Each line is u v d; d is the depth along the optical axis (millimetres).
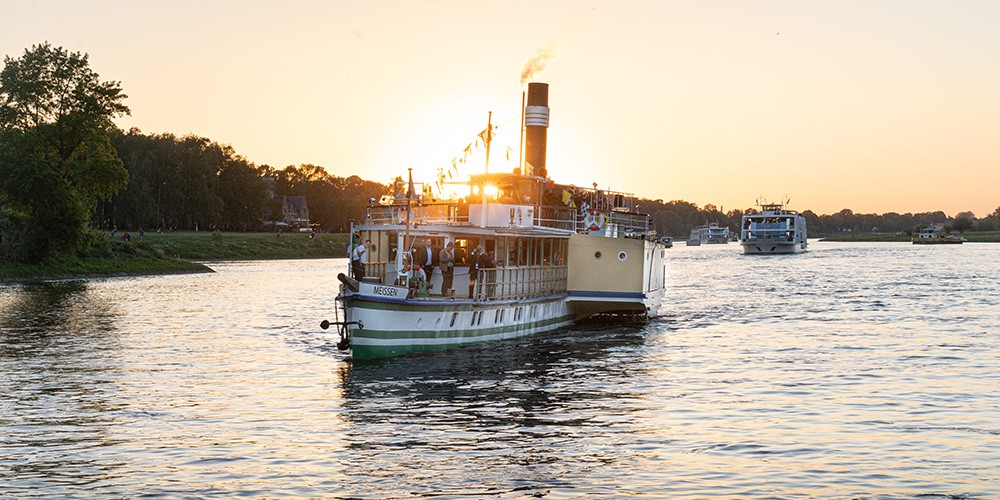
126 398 27906
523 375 31250
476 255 35906
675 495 18578
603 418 25047
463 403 26859
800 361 35062
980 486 19250
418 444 22281
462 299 34844
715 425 24312
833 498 18484
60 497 18312
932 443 22609
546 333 42031
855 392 28922
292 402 27156
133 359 35688
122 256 104250
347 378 30797
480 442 22469
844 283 87375
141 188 171750
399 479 19531
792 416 25438
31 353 37312
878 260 155250
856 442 22656
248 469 20250
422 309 33750
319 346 39469
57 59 95750
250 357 36094
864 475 19953
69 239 92750
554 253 42656
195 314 54188
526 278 39781
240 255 148000
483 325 37219
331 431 23594
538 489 18906
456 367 32531
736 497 18484
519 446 22125
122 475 19797
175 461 20875
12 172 89188
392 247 37781
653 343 39500
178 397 28016
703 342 40188
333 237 178250
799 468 20422
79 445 22281
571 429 23812
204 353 37281
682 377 31328
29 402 27328
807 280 93188
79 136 96625
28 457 21203
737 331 44656
